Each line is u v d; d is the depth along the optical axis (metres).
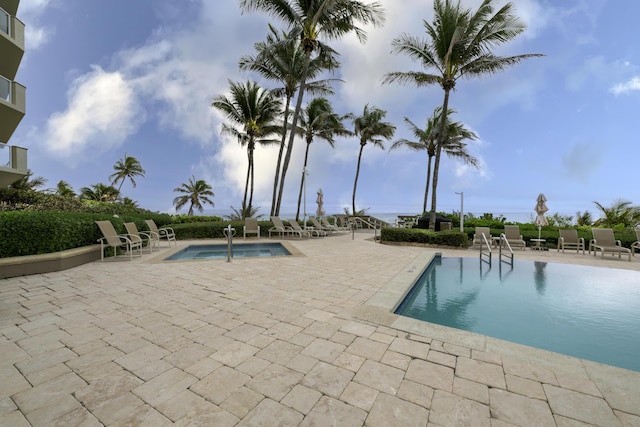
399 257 7.73
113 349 2.51
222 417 1.67
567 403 1.80
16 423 1.61
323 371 2.16
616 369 2.19
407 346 2.57
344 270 5.96
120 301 3.86
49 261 5.63
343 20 13.41
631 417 1.68
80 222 6.73
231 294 4.21
